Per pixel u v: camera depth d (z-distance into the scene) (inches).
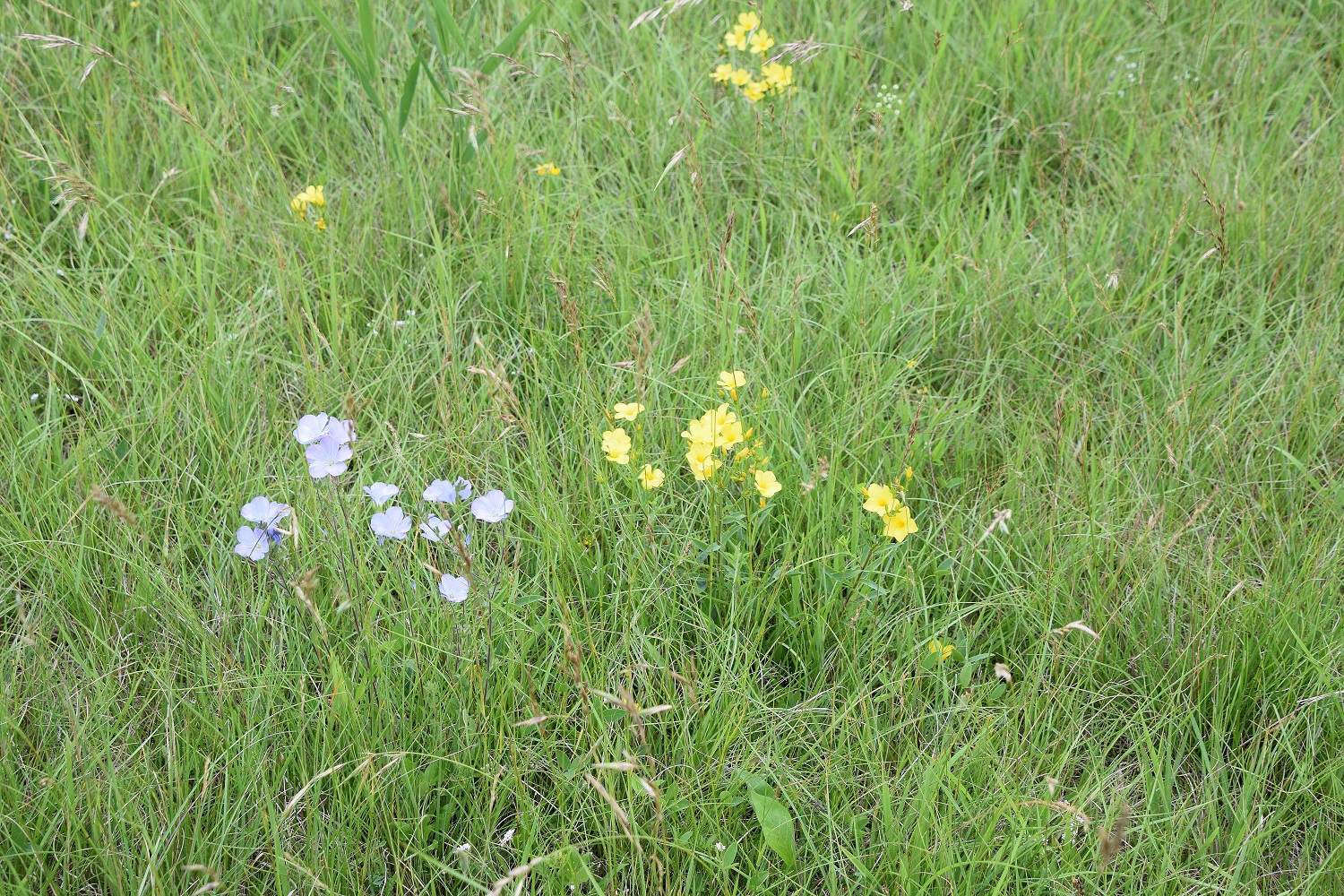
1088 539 54.9
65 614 53.3
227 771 48.8
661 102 73.7
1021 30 76.3
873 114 72.2
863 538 55.7
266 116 72.4
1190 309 65.2
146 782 49.3
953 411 59.2
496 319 64.3
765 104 72.9
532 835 48.1
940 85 76.0
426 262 65.6
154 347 62.9
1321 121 74.4
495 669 51.3
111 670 50.8
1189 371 61.4
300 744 49.8
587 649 52.1
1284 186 70.7
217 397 59.2
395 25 77.2
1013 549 55.7
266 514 52.4
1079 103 74.3
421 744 50.7
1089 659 53.1
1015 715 50.7
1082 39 78.3
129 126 71.5
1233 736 52.5
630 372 59.9
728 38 73.5
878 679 52.9
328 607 52.7
